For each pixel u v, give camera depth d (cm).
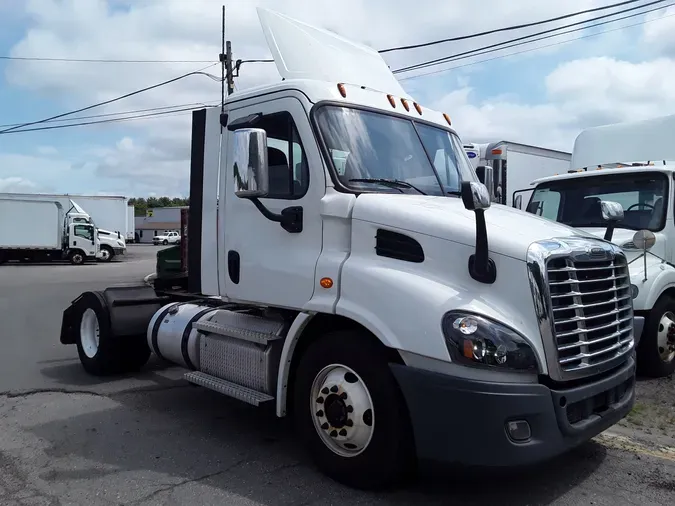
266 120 467
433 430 354
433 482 420
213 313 557
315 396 426
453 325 348
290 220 441
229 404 612
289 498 398
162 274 747
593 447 486
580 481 423
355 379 402
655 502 394
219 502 394
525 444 342
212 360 524
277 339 458
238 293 486
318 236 429
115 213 4147
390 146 467
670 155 889
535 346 352
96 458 469
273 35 507
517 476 430
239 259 486
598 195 811
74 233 3262
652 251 733
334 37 546
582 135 1018
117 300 693
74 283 2016
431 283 370
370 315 382
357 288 393
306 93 443
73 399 628
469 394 341
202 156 529
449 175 504
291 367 452
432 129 517
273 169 461
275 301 452
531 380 352
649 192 767
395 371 368
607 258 406
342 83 473
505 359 343
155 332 615
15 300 1520
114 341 693
